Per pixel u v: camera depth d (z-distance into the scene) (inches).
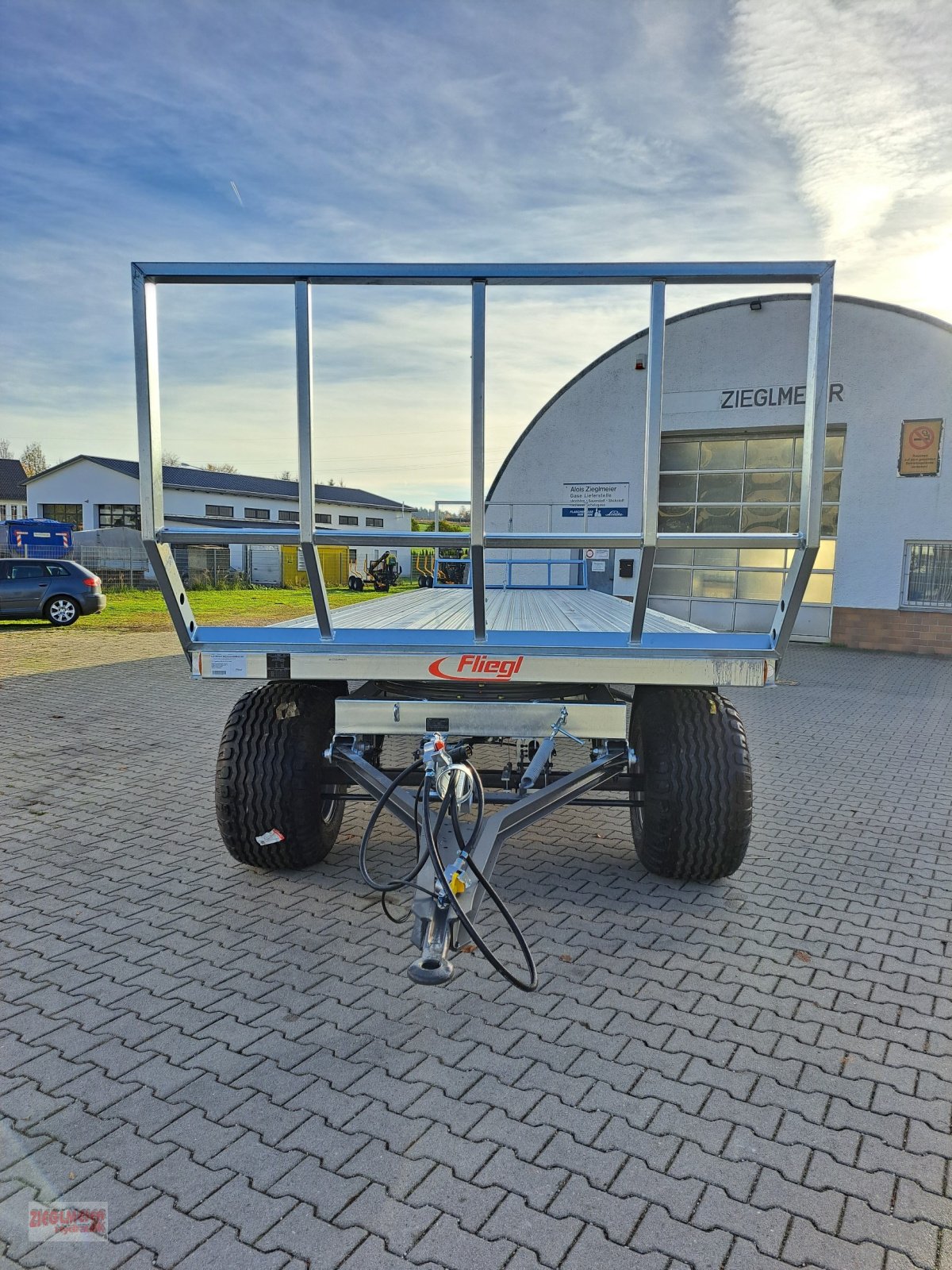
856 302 567.2
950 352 548.1
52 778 242.4
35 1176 89.5
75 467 1644.9
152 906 155.3
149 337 119.2
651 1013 121.6
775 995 126.7
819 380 116.4
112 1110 99.7
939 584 569.6
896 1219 84.4
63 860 177.9
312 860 167.8
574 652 132.3
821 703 381.7
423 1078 106.2
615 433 639.1
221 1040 114.0
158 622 717.3
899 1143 95.3
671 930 147.6
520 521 670.5
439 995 125.8
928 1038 116.3
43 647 553.9
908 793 235.8
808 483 118.9
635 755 165.3
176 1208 85.3
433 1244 81.0
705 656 131.6
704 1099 102.7
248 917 151.3
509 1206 85.7
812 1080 106.7
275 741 159.3
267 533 124.1
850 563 591.5
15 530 1305.4
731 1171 90.7
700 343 609.3
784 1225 83.6
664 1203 86.3
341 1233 82.3
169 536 124.0
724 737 156.3
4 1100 101.3
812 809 220.4
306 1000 124.1
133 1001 123.5
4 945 140.0
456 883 110.3
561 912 154.3
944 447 557.0
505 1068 108.3
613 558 642.8
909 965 136.6
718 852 156.6
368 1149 93.6
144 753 272.4
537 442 661.3
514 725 137.3
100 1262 79.0
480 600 127.7
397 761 249.0
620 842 192.4
